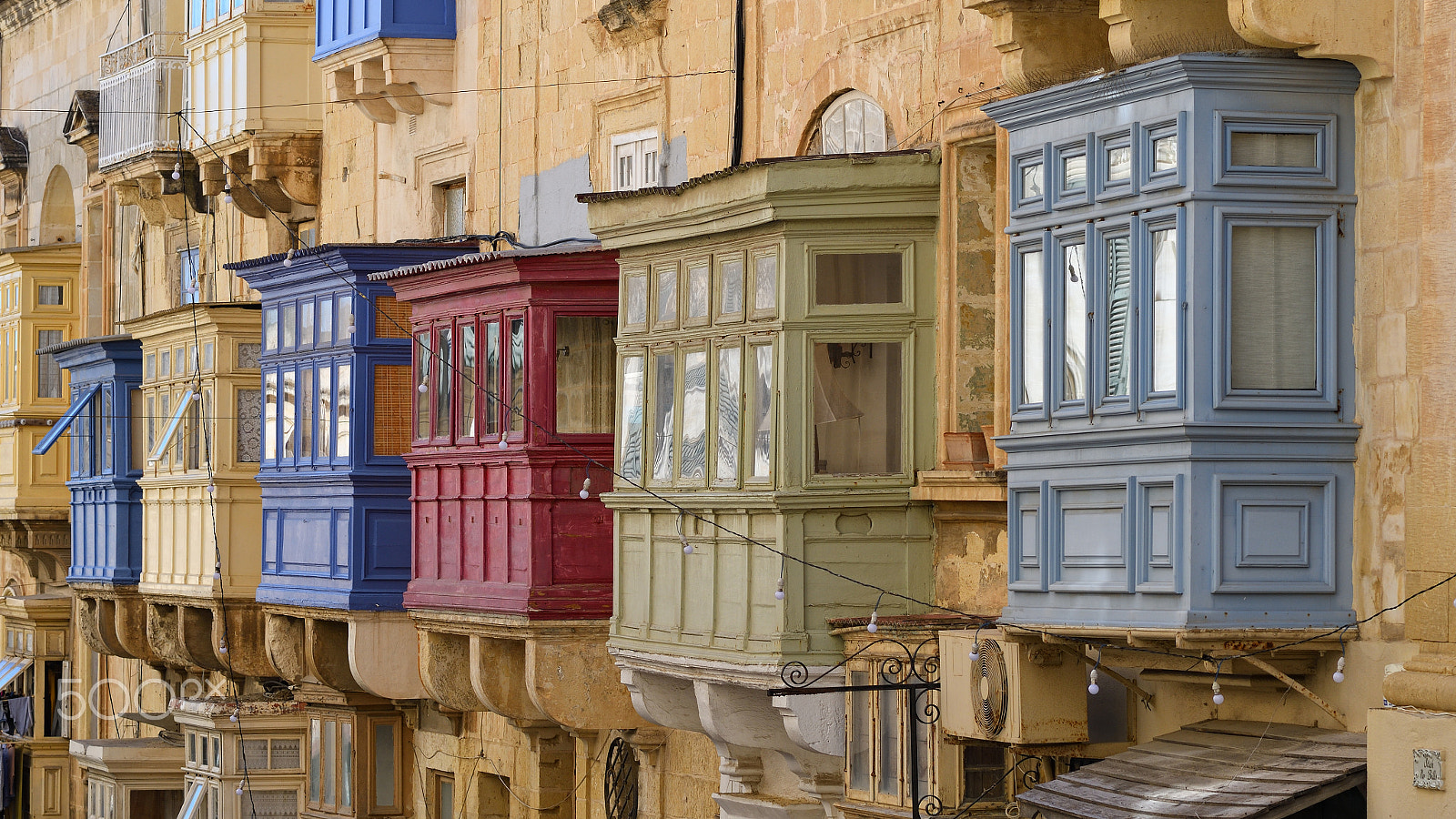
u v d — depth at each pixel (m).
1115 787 17.95
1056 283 19.14
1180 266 17.64
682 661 23.78
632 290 25.34
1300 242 17.75
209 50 41.16
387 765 34.88
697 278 24.11
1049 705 19.58
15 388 50.16
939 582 22.50
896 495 22.41
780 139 26.16
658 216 24.47
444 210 35.44
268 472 34.44
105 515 42.34
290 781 36.47
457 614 28.45
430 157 35.41
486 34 33.62
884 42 24.03
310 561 33.09
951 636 20.66
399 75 34.56
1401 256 17.27
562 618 26.94
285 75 39.25
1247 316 17.66
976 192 22.41
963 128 22.14
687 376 24.19
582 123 30.92
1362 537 17.61
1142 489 18.05
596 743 29.28
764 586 22.59
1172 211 17.75
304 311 33.53
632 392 25.25
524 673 28.48
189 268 45.09
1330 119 17.75
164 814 43.03
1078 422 18.75
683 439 24.19
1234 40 18.14
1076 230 18.88
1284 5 17.17
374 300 31.83
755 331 22.83
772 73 26.38
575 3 31.14
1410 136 17.20
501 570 27.66
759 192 22.52
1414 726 16.34
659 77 28.86
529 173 32.31
